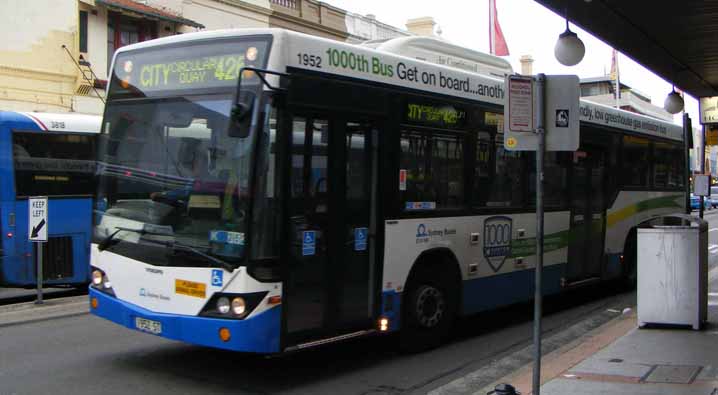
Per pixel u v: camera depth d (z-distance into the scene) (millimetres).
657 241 8672
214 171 6148
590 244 11320
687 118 14461
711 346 7770
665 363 7070
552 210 10195
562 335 9211
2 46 20141
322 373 7094
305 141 6367
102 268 6930
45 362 7203
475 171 8578
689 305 8570
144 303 6473
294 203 6242
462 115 8359
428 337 8000
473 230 8523
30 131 11672
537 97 5570
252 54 6184
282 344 6078
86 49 22266
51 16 21203
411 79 7625
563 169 10516
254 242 5906
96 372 6875
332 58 6660
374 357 7773
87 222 12266
